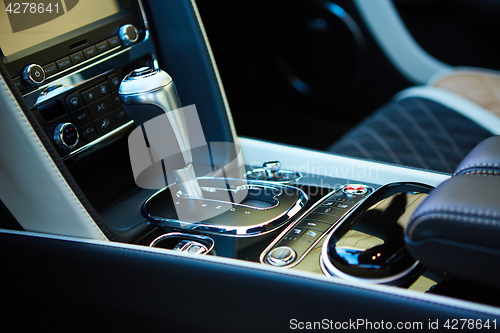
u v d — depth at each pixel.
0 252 0.53
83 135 0.59
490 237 0.33
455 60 1.67
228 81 1.98
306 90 1.92
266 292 0.40
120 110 0.64
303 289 0.39
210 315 0.41
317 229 0.52
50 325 0.52
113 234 0.52
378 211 0.50
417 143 1.06
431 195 0.39
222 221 0.55
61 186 0.47
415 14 1.64
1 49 0.50
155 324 0.44
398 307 0.36
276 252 0.48
